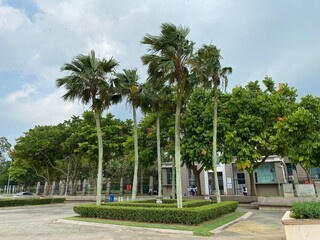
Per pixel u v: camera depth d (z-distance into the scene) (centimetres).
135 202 1650
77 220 1329
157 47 1318
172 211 1131
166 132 2372
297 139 1644
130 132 3141
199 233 939
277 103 1966
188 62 1307
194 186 3572
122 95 1850
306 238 673
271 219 1348
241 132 2038
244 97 2134
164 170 3850
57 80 1583
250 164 1988
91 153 3042
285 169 3050
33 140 3312
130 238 905
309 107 1862
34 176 4916
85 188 4594
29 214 1859
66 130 3406
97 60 1612
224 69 1716
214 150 1698
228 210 1491
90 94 1628
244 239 861
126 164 4244
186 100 2161
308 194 1730
